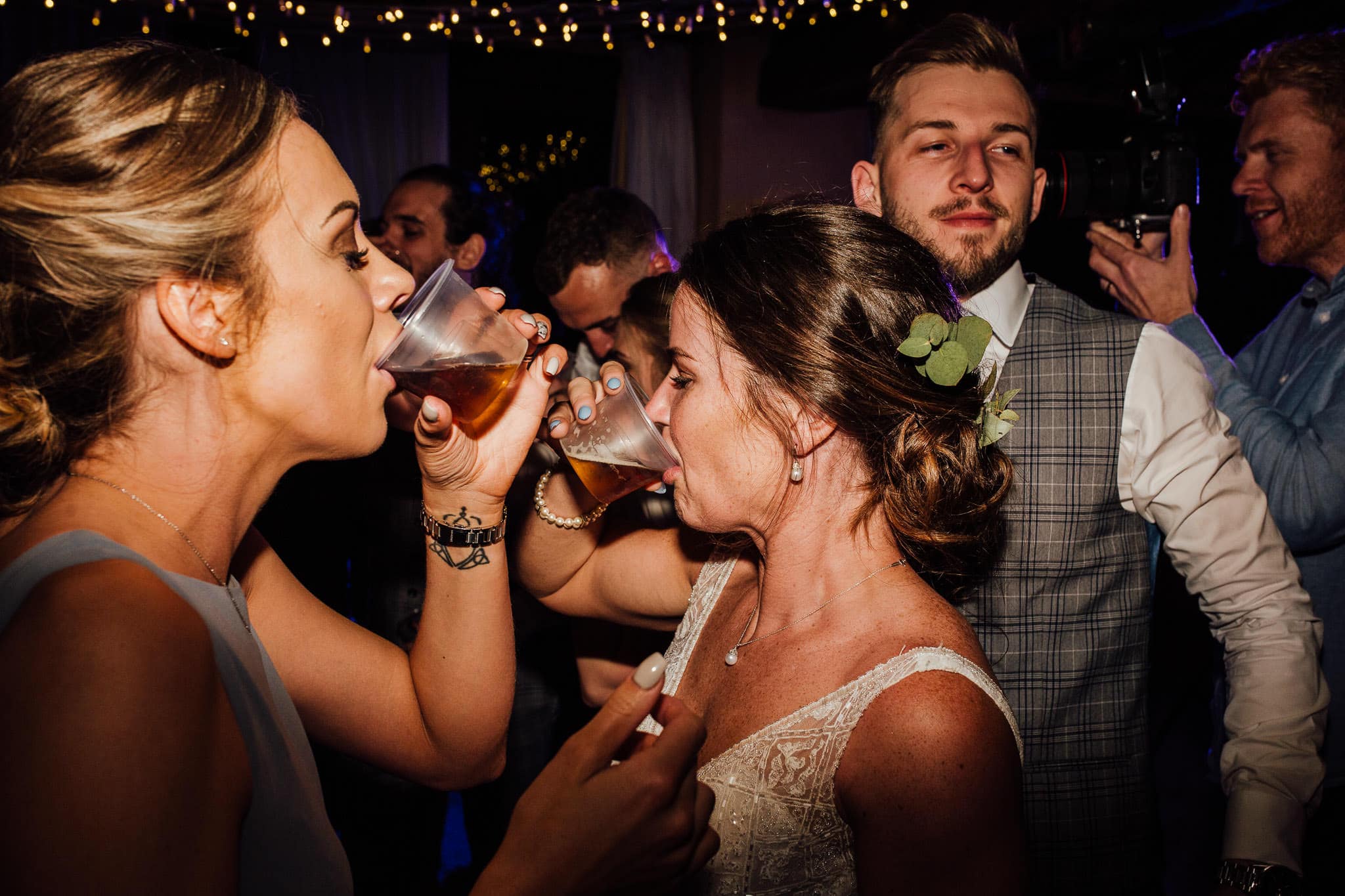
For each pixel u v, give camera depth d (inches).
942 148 68.7
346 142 244.8
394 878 95.0
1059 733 64.4
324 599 103.8
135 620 26.3
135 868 23.5
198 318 31.5
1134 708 66.2
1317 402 83.8
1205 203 240.8
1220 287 235.6
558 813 30.3
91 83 29.7
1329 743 76.3
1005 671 64.9
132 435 31.8
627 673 80.6
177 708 26.1
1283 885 53.3
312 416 34.9
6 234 29.0
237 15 201.6
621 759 34.4
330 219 34.2
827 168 264.1
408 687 47.4
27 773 23.0
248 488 35.7
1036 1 157.4
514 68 268.5
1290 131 89.0
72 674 24.5
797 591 43.8
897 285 41.9
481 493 45.3
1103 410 64.1
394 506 93.9
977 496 44.5
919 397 41.1
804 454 42.4
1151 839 67.1
